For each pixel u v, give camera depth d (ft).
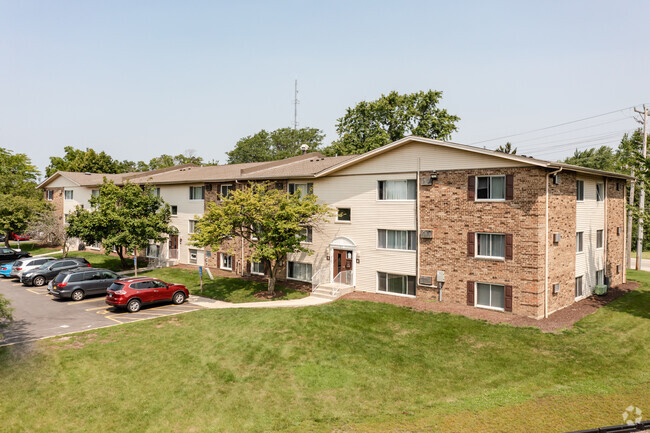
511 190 66.80
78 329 64.39
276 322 65.92
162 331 63.46
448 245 73.67
